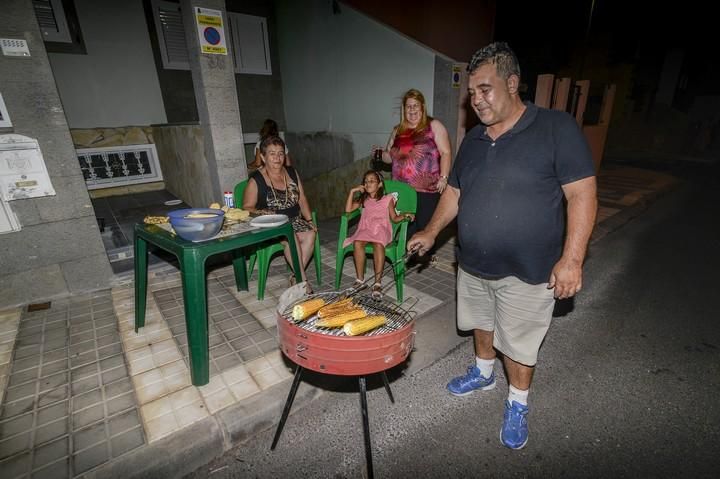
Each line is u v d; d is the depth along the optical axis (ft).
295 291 6.70
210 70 12.51
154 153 25.32
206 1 11.93
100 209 20.89
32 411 7.18
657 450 6.67
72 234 11.46
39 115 10.25
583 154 5.25
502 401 7.95
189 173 18.19
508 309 6.27
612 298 12.31
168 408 7.25
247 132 27.55
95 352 9.00
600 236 18.07
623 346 9.74
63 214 11.19
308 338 5.33
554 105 19.70
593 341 9.98
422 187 12.24
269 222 8.99
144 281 9.71
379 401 7.95
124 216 19.42
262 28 26.40
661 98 64.39
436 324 10.52
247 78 26.66
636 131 61.31
